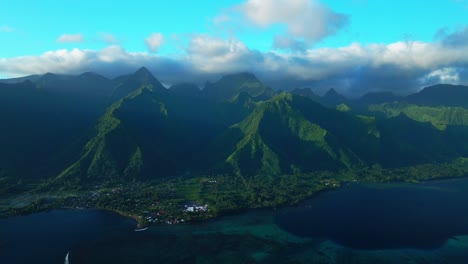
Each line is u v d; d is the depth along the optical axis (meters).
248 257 191.88
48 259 189.12
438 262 188.62
